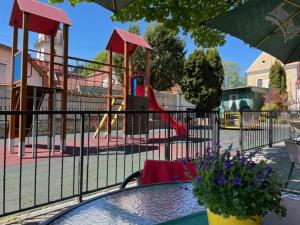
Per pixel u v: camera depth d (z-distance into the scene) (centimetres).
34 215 310
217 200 104
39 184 432
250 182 103
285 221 134
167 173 215
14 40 786
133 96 964
